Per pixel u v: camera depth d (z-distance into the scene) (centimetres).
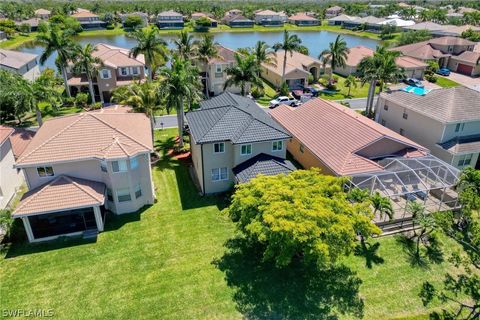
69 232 2619
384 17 15450
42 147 2645
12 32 11675
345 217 2016
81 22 13875
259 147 3053
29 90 4050
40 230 2548
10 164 3128
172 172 3522
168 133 4481
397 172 2908
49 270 2284
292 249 1961
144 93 3775
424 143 3738
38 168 2606
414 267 2333
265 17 15838
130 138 2830
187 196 3128
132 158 2719
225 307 2022
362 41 12381
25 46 10931
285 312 1995
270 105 5512
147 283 2183
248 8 18362
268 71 7038
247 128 3058
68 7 15588
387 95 4200
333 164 3039
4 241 2538
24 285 2172
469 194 2559
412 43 8925
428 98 3778
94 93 5853
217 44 6375
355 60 7325
